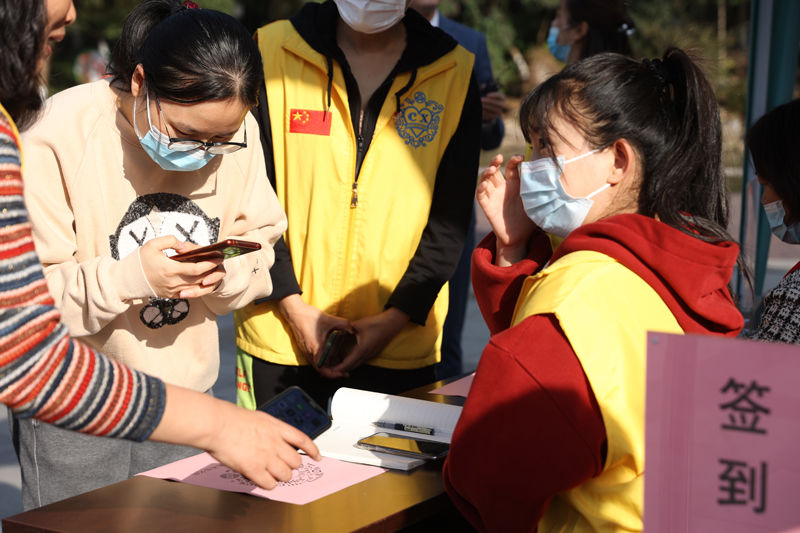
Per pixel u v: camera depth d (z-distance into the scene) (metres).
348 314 2.72
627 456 1.42
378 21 2.53
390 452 1.83
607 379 1.41
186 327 2.21
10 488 3.54
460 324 4.13
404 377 2.79
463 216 2.75
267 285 2.30
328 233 2.68
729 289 1.76
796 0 3.41
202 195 2.16
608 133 1.60
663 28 18.52
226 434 1.42
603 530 1.48
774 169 2.13
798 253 7.86
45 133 1.93
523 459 1.45
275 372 2.79
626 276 1.51
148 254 1.91
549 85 1.66
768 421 0.99
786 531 0.99
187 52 1.83
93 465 2.12
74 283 1.93
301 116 2.66
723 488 1.01
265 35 2.75
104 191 2.03
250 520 1.54
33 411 1.25
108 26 18.89
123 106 2.02
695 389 1.02
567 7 3.73
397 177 2.66
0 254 1.21
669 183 1.59
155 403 1.34
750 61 3.56
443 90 2.69
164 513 1.56
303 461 1.81
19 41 1.30
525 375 1.44
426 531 1.83
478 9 19.97
